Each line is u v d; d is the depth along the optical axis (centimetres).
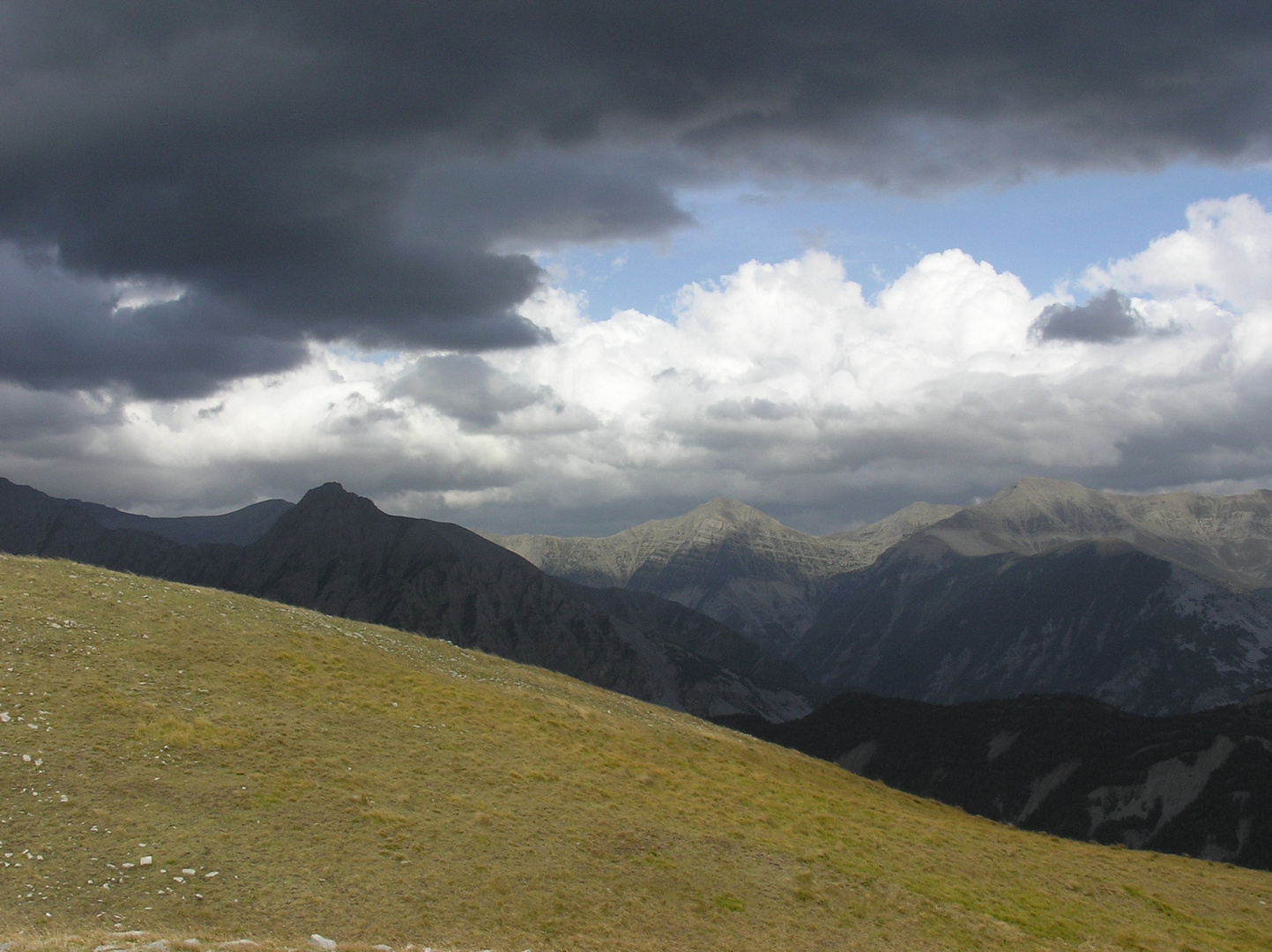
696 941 3497
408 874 3606
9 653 4753
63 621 5319
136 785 3853
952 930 3925
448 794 4353
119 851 3419
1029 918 4238
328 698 5225
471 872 3700
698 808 4869
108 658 5000
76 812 3591
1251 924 4831
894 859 4722
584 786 4816
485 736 5266
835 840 4844
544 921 3459
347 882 3481
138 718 4375
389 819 3969
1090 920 4378
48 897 3105
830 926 3772
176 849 3488
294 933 3136
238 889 3328
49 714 4253
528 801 4453
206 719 4525
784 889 4034
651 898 3753
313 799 4034
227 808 3825
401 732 5025
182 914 3141
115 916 3073
